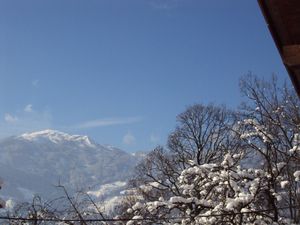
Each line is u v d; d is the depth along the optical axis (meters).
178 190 34.66
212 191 25.03
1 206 15.39
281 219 23.80
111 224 24.73
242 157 28.23
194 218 22.81
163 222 24.16
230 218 22.20
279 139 27.83
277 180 24.66
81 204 23.08
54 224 21.81
